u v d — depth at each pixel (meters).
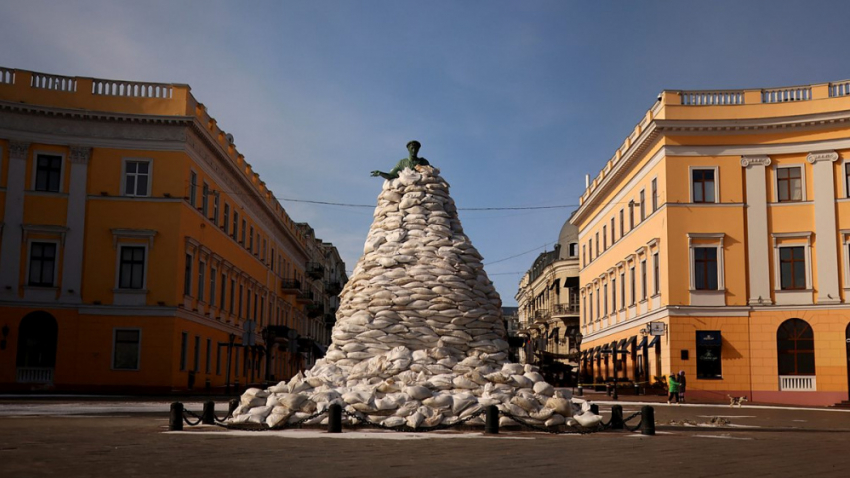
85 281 40.66
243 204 55.59
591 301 60.19
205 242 46.16
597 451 11.43
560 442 12.56
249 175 57.72
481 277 16.72
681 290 40.31
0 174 40.28
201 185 45.19
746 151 40.59
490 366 15.40
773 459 11.06
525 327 95.12
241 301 55.38
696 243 40.56
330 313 99.62
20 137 40.53
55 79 41.25
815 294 39.22
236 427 14.41
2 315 39.66
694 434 15.42
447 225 17.33
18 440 12.31
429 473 8.81
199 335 45.06
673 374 38.09
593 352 56.97
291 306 75.31
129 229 40.97
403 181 17.70
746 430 17.83
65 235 40.72
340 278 110.88
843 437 15.83
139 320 40.69
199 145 44.41
